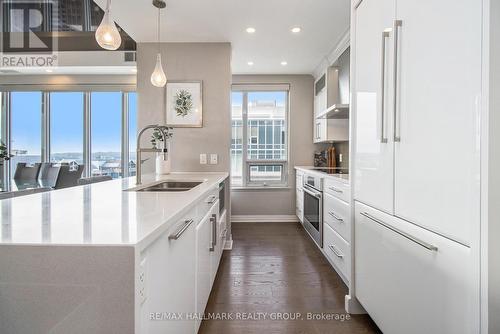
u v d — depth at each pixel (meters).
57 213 0.98
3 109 5.56
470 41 0.91
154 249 0.83
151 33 3.08
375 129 1.57
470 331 0.92
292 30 3.04
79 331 0.64
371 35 1.62
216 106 3.29
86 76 5.33
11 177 5.55
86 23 3.55
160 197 1.37
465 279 0.94
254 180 4.97
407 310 1.28
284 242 3.55
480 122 0.87
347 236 2.16
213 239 2.07
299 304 2.04
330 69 3.85
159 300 0.88
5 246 0.64
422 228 1.16
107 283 0.64
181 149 3.29
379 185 1.53
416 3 1.19
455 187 0.98
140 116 3.29
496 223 0.86
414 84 1.20
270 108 4.95
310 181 3.46
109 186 1.85
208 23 2.87
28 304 0.64
